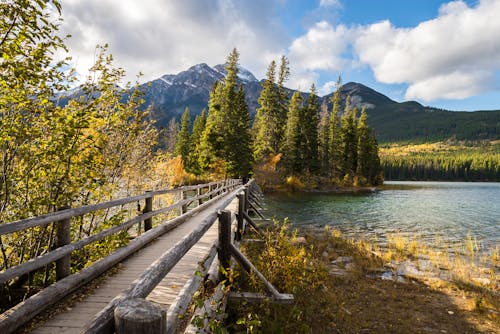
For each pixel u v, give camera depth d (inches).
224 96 1769.2
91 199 275.7
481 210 1141.7
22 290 207.6
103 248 249.8
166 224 322.7
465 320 263.3
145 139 397.1
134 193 438.6
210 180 1689.2
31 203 201.2
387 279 363.3
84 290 177.9
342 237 591.8
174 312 112.0
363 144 2529.5
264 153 2007.9
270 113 2064.5
